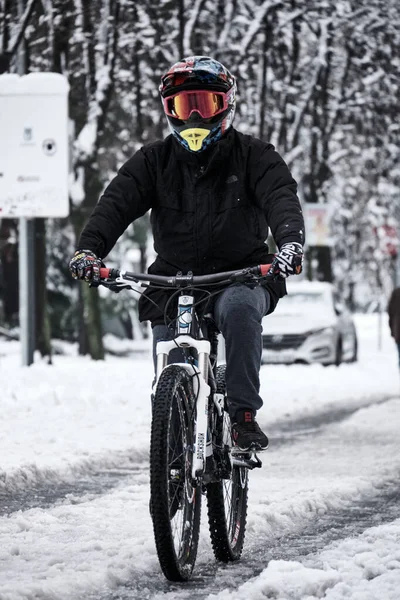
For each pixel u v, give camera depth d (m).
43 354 50.97
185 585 11.54
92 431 24.36
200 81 12.12
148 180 12.65
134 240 79.00
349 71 61.12
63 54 47.34
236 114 55.00
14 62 45.91
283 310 51.78
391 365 55.66
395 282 114.31
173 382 11.34
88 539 13.55
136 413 27.89
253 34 51.19
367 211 93.75
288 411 31.16
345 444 24.38
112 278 12.01
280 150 59.44
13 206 38.84
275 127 59.50
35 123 38.59
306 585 11.04
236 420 12.20
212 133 12.24
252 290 12.23
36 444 21.97
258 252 12.80
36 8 44.62
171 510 11.32
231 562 12.80
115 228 12.64
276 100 58.19
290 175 12.48
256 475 19.48
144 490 17.56
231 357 12.14
